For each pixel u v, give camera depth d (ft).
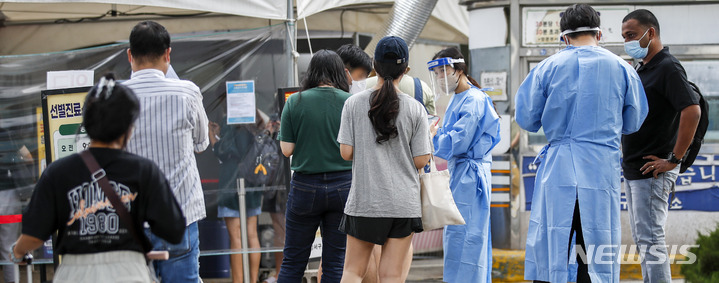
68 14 38.65
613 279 23.75
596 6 37.22
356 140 22.18
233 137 30.83
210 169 30.73
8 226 29.66
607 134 23.77
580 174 23.63
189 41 30.83
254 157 30.83
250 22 38.65
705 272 16.62
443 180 23.17
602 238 23.50
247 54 31.12
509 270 36.70
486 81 38.19
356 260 22.68
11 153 29.91
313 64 25.39
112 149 15.87
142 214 15.87
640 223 26.71
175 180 20.61
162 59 20.99
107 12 38.78
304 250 25.18
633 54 26.55
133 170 15.76
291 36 31.32
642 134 26.58
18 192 29.86
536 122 25.13
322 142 24.57
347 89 25.59
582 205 23.57
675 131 26.63
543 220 24.59
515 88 37.68
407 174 22.15
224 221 30.68
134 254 15.87
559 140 24.31
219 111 30.94
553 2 37.32
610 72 23.79
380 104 21.67
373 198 21.81
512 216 38.04
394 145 22.03
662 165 25.89
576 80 23.86
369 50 37.60
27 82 30.07
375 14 42.78
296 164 24.93
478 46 38.45
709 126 37.42
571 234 24.54
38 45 39.14
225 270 33.17
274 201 30.91
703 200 37.27
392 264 22.25
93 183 15.62
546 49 37.47
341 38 42.14
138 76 20.71
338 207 24.71
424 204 22.93
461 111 28.14
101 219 15.62
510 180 37.99
